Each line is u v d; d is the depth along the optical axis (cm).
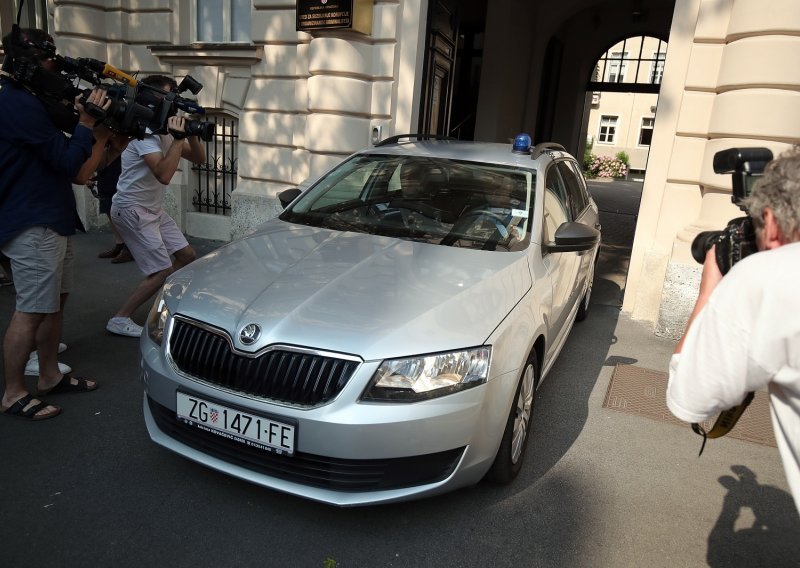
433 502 278
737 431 365
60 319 351
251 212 720
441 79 734
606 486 301
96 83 312
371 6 603
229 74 720
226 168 773
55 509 259
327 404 230
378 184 384
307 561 239
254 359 240
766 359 136
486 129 1069
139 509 262
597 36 1555
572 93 1580
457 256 311
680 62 516
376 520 264
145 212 431
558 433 351
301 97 670
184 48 726
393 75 618
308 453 234
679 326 507
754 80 457
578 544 258
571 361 461
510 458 281
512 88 1119
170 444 268
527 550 252
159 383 261
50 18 821
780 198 146
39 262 311
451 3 712
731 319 141
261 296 261
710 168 495
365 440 229
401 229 344
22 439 309
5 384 354
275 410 234
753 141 461
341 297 259
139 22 777
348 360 232
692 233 500
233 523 257
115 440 313
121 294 548
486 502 281
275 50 677
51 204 310
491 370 248
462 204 359
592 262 532
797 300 132
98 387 367
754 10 453
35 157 302
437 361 237
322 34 609
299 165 688
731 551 260
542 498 288
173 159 398
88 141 305
